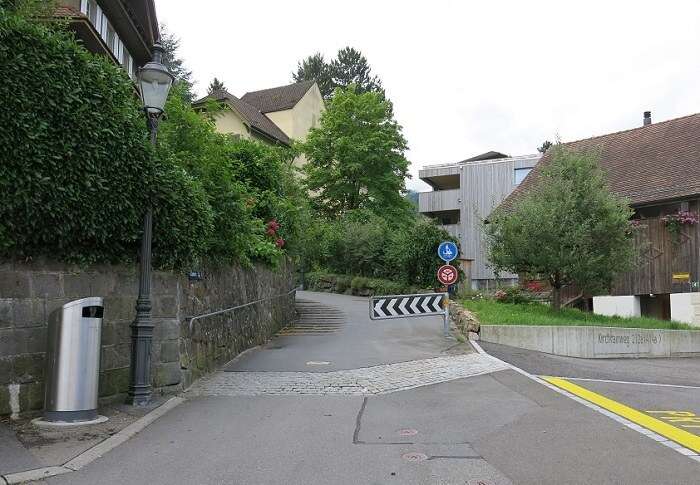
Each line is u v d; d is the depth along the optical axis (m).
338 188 41.09
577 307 24.89
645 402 8.70
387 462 5.79
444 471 5.50
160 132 10.92
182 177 9.21
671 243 22.98
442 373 10.83
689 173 23.69
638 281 23.73
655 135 28.00
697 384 11.07
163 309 9.16
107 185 7.87
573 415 7.71
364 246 33.31
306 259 36.00
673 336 18.34
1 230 6.93
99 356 7.48
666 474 5.36
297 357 12.81
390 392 9.25
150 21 24.05
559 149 19.72
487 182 44.09
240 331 13.54
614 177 26.59
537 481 5.21
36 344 7.54
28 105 7.03
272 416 7.72
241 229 12.58
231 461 5.85
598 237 18.45
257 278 15.68
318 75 65.44
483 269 42.69
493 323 16.81
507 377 10.48
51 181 7.26
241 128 39.38
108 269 8.48
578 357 16.34
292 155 29.64
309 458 5.93
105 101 7.95
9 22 7.11
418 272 26.64
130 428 7.03
